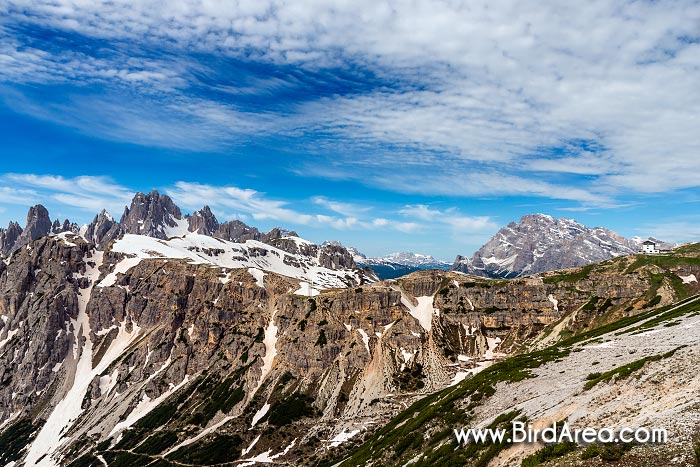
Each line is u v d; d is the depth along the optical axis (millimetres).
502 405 129375
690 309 186375
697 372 79188
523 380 144250
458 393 157875
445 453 103500
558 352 184875
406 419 188375
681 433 55688
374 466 137750
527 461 68625
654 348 129375
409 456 131000
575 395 98250
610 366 124625
